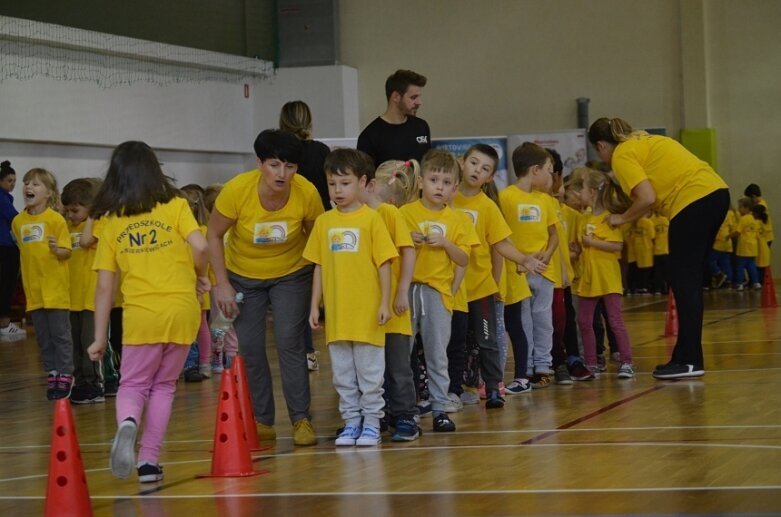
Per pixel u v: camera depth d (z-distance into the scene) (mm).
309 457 5367
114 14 16734
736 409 6156
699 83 20047
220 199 5836
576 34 20531
